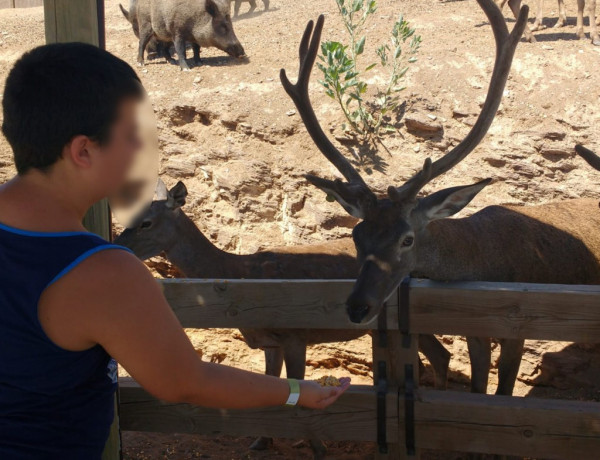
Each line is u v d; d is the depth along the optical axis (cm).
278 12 1080
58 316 148
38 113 149
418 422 306
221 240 725
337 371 650
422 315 306
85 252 150
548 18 967
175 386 158
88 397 160
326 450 466
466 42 821
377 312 323
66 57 151
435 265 437
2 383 152
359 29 840
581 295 290
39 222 155
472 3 1020
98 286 148
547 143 668
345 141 713
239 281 325
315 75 802
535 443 294
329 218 678
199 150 753
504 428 296
